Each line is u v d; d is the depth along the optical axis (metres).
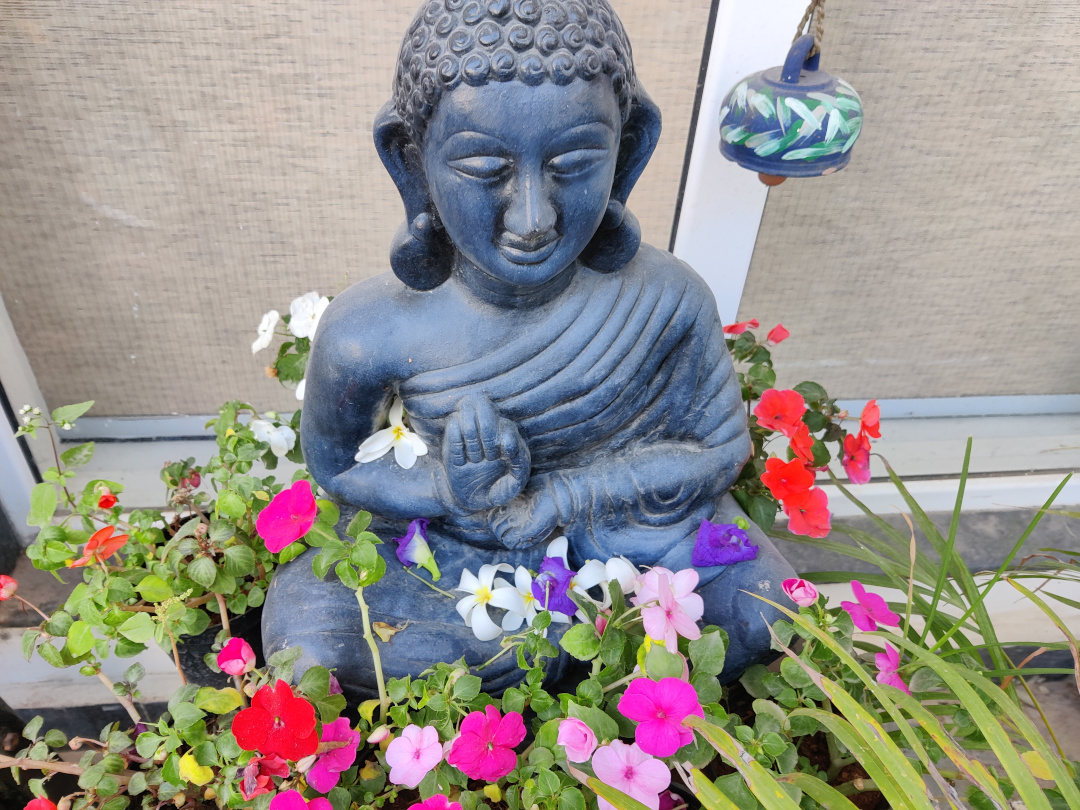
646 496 1.03
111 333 1.50
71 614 1.00
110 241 1.39
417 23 0.72
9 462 1.44
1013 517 1.76
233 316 1.53
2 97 1.20
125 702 1.02
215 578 0.98
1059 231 1.59
